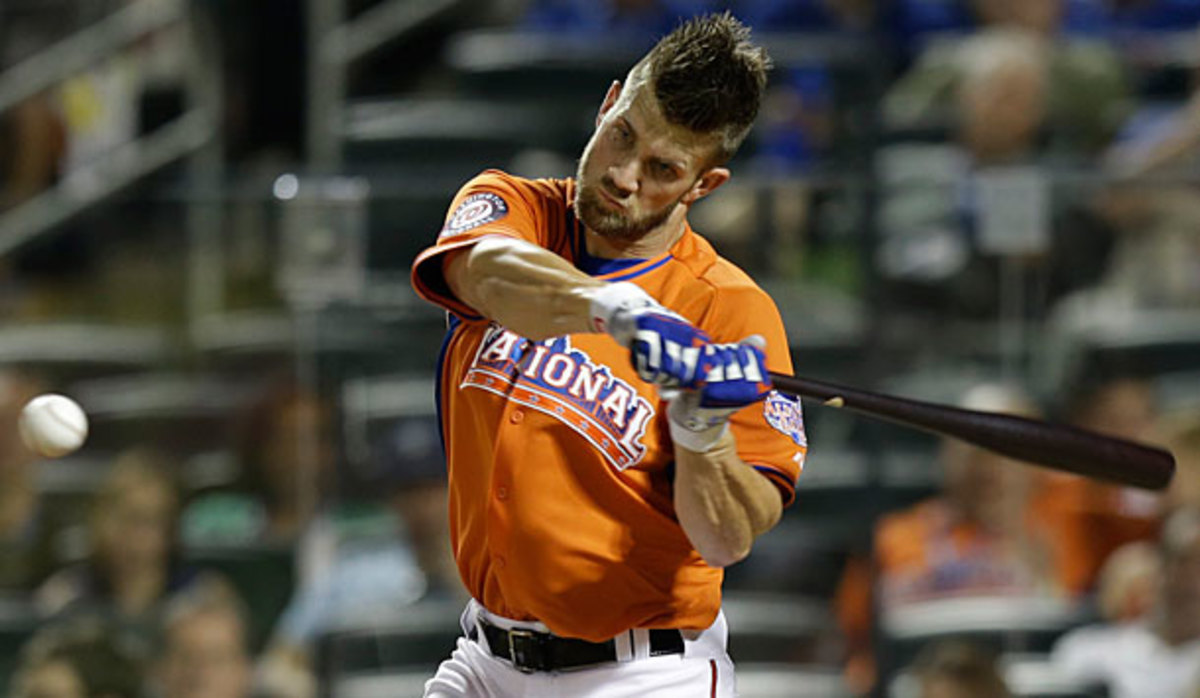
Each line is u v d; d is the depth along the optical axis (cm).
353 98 2628
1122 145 2436
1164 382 2019
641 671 1020
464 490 1027
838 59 2459
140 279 2098
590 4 2817
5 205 2200
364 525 1952
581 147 2483
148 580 1948
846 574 1952
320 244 1988
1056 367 2016
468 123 2442
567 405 981
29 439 1111
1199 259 2020
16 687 1928
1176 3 2894
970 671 1877
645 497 985
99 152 2642
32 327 2127
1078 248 2030
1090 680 1894
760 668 1933
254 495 1986
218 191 2050
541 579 987
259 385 2003
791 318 2005
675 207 977
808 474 1980
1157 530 1953
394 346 1973
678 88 922
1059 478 1955
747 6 2733
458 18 2762
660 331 851
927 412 948
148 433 2038
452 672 1093
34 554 2005
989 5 2600
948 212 2030
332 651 1905
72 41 2805
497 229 965
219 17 2555
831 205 2022
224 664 1903
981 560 1944
